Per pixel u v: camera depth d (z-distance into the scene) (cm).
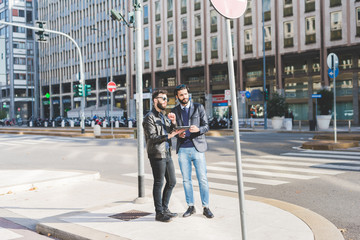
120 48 5853
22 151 1655
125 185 741
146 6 5125
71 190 702
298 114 3841
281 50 3797
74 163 1184
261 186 726
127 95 5503
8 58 7812
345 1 3378
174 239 400
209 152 1361
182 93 495
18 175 857
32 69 7962
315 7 3562
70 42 7012
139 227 448
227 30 330
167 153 484
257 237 399
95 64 6406
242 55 4081
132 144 1875
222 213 501
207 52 4391
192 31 4544
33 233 471
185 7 4606
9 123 6712
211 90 4478
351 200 596
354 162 991
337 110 3606
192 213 500
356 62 3466
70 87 7094
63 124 4844
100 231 435
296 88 3831
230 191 690
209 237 404
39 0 7844
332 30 3475
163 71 4912
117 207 549
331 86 3594
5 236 461
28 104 7906
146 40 5147
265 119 3019
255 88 4147
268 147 1477
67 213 535
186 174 500
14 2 7781
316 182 746
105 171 991
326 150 1291
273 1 3841
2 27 8025
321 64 3553
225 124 3203
